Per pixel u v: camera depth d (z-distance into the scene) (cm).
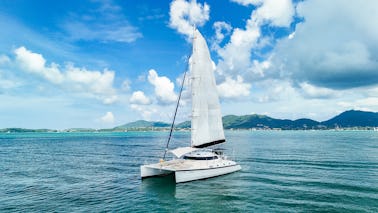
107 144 10512
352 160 4659
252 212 1992
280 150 6744
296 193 2480
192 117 3155
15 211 2061
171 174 3297
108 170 3928
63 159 5378
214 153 3328
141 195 2473
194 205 2172
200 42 3231
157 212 2020
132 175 3497
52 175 3556
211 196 2408
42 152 7038
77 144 10694
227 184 2828
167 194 2486
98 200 2338
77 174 3609
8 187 2859
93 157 5719
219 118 3416
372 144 8831
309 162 4450
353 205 2114
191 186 2752
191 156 3194
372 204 2136
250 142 10569
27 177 3425
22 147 9081
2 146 9675
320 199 2283
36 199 2381
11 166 4419
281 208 2067
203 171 3020
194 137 3134
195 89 3148
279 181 2967
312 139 13150
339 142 10206
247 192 2522
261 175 3294
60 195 2508
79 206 2172
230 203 2208
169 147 8550
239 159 4894
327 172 3528
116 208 2119
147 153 6544
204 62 3262
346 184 2817
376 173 3459
